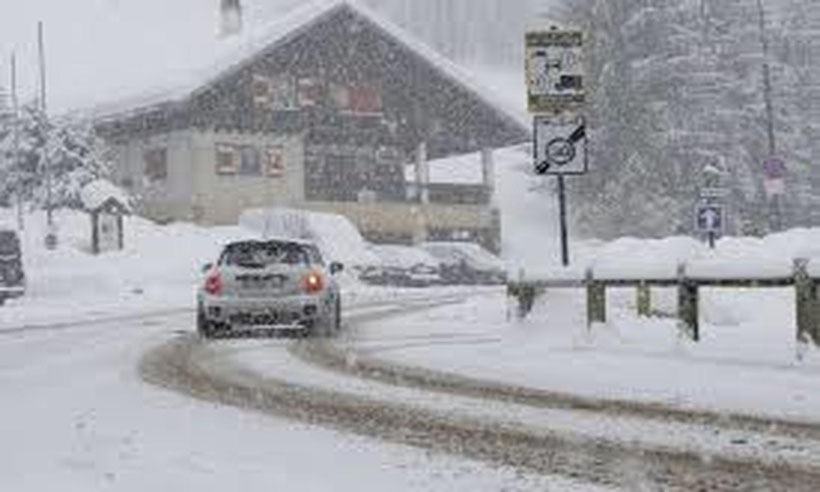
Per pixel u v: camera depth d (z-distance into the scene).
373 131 157.62
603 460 18.66
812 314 31.11
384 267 130.25
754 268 32.59
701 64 174.00
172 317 59.41
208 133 144.62
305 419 23.14
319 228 133.88
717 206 62.41
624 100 171.25
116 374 31.58
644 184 166.75
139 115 143.75
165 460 18.61
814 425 21.72
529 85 42.16
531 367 32.19
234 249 46.62
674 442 20.20
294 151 151.00
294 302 45.22
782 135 177.12
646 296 41.03
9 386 28.78
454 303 68.31
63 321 56.56
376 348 38.94
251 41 145.50
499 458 18.86
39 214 130.12
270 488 16.47
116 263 106.56
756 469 17.91
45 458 18.80
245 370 32.44
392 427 22.09
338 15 153.00
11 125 141.25
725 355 32.72
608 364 32.44
